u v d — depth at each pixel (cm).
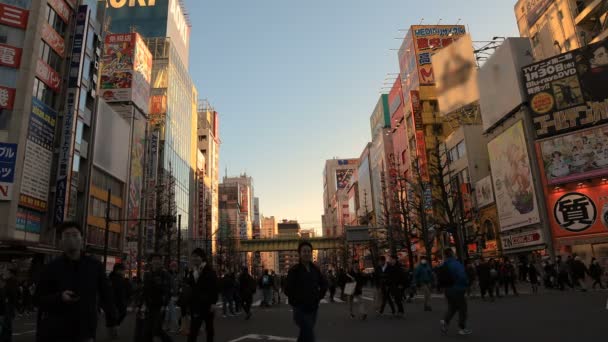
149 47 7331
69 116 3778
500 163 4044
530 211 3591
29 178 3328
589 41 4522
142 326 776
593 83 3419
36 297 393
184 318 1159
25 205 3278
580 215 3297
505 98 3928
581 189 3328
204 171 10125
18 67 3366
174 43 8312
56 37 3772
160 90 7069
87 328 396
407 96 6581
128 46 5684
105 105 4697
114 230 4847
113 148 4884
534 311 1334
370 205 9431
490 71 4181
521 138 3712
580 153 3353
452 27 6419
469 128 4794
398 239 5125
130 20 7919
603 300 1537
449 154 5219
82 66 3966
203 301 721
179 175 7662
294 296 612
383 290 1488
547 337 859
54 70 3734
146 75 6106
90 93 4312
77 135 3909
